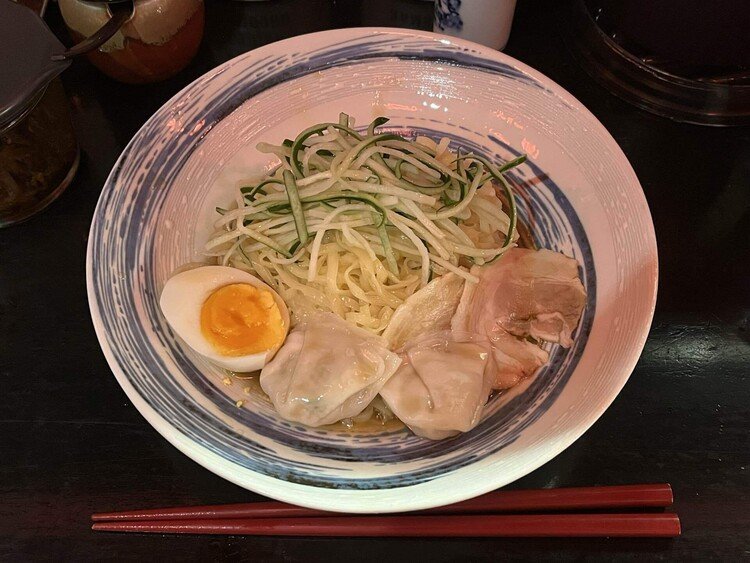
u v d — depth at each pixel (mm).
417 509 204
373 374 265
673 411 266
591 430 262
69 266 310
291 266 308
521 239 313
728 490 247
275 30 400
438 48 328
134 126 357
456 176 303
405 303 292
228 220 308
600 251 281
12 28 275
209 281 286
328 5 412
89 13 319
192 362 265
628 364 227
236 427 244
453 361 266
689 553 234
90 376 278
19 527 241
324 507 205
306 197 299
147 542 238
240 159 327
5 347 287
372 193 298
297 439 250
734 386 272
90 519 242
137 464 255
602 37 375
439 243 296
